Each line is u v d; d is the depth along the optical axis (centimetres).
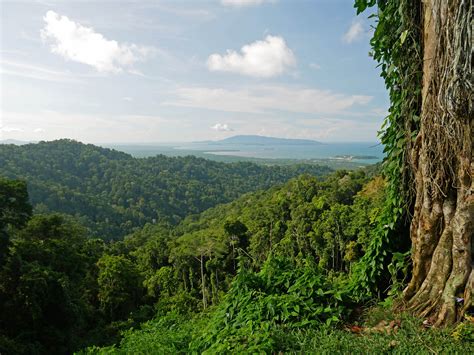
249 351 280
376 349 275
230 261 4409
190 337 442
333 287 424
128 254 5303
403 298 368
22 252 2117
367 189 4012
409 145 381
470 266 317
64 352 1806
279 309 365
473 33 278
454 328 298
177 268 4347
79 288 2747
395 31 389
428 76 334
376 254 427
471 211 311
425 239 354
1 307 1767
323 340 301
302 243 3831
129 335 578
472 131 297
